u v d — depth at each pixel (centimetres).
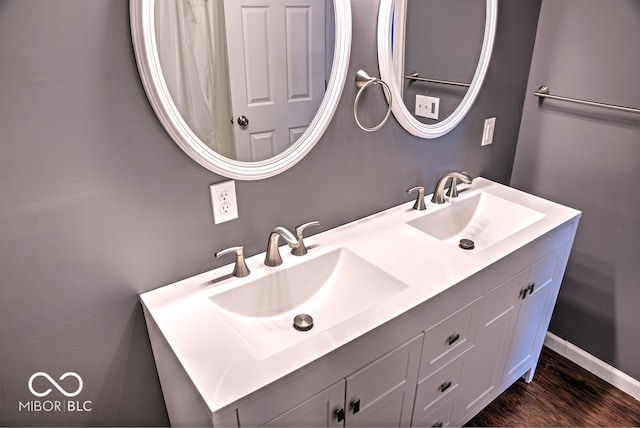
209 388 91
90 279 110
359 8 129
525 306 167
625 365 195
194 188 118
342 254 142
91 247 107
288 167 131
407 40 143
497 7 163
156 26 97
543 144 197
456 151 182
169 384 122
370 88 142
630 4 156
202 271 128
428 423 152
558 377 206
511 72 185
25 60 86
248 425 95
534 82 193
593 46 170
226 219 126
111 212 107
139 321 123
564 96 184
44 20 86
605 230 186
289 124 127
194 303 117
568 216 165
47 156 95
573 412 189
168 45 100
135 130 103
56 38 88
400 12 137
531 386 202
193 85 107
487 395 176
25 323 105
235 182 124
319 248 142
